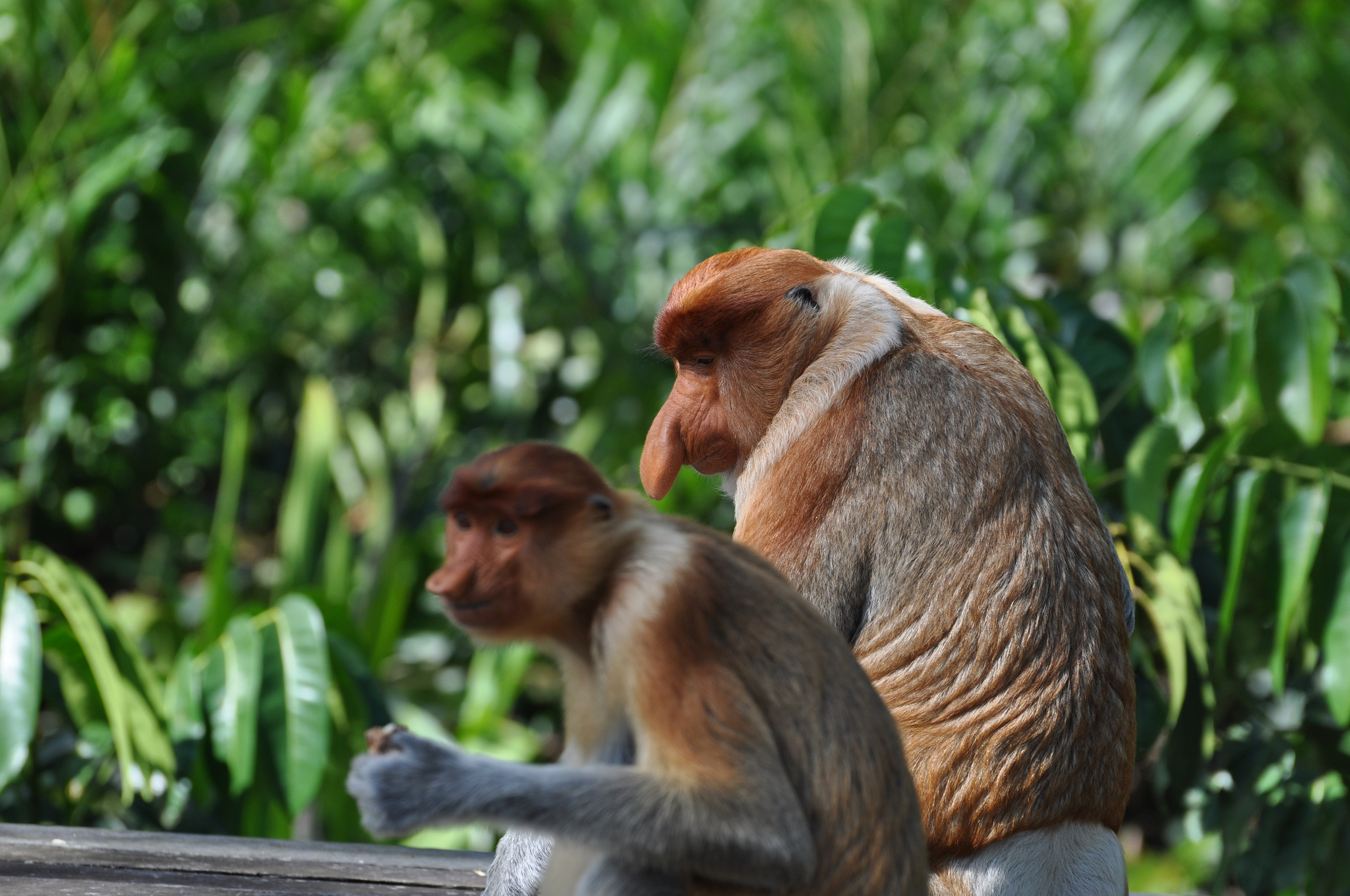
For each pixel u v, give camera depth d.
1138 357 7.57
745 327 4.74
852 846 3.13
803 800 3.09
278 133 13.77
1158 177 14.49
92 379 13.94
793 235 8.15
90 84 12.36
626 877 3.05
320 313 15.84
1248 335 7.20
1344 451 7.61
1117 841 4.30
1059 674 4.28
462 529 3.16
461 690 12.44
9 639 6.99
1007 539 4.37
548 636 3.21
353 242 14.95
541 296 14.52
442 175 14.47
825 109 14.63
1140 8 14.77
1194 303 13.34
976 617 4.32
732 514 11.45
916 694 4.33
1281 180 15.45
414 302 15.47
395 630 11.37
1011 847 4.18
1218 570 7.98
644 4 14.98
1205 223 15.61
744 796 2.93
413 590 13.48
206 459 15.70
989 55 14.95
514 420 14.37
